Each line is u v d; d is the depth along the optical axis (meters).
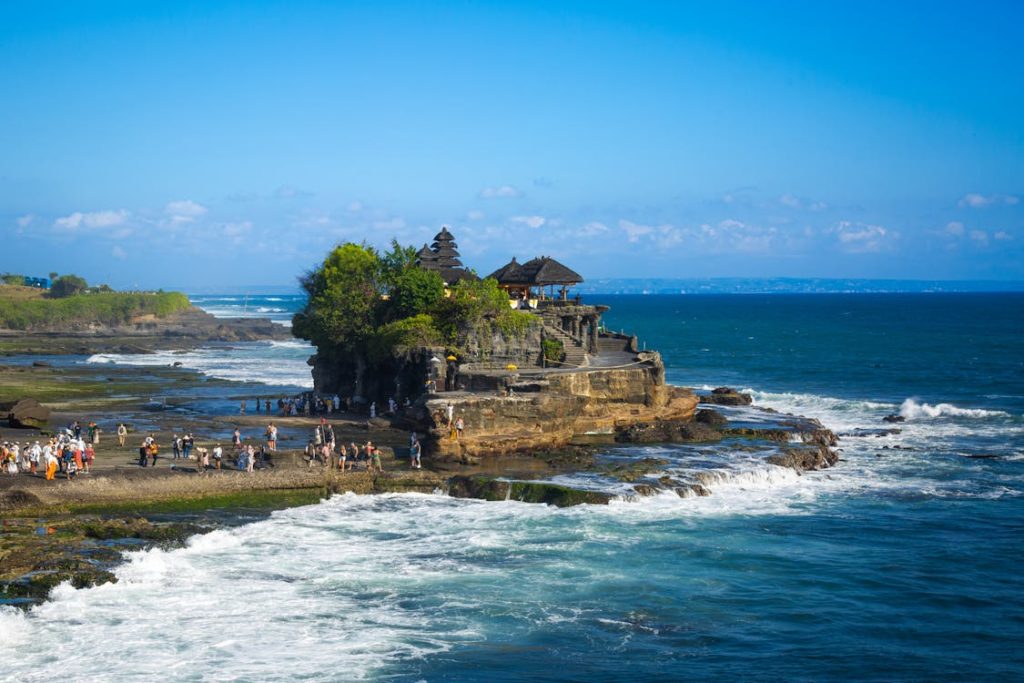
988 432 86.75
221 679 35.09
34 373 135.75
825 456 72.12
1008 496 62.12
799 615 42.00
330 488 59.81
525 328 88.38
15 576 43.34
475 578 45.75
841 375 139.75
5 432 76.44
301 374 142.50
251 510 56.41
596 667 36.78
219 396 106.88
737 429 78.75
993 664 37.41
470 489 60.28
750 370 148.75
